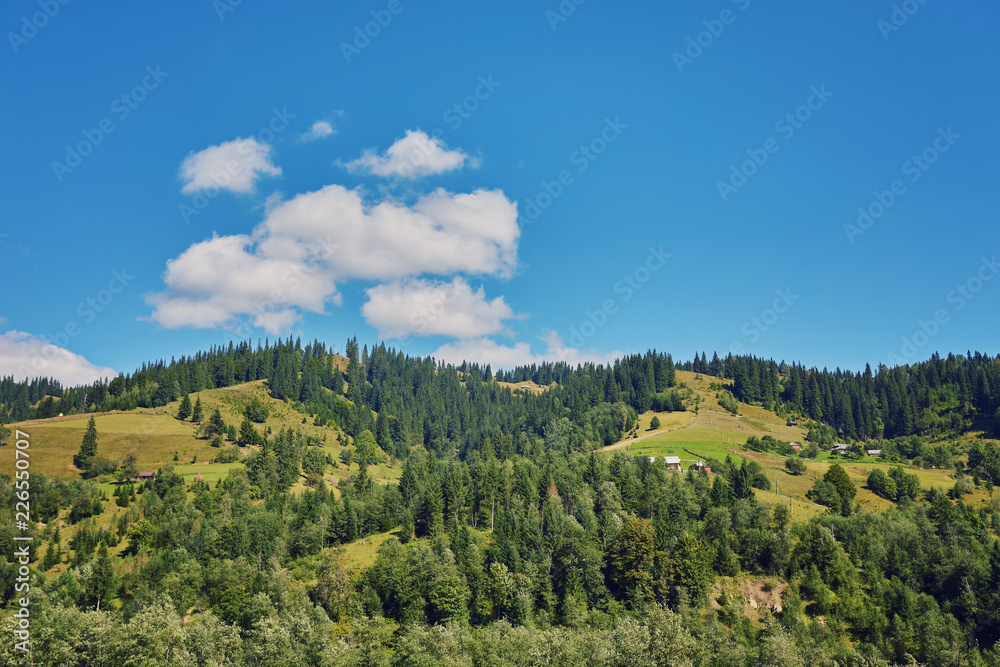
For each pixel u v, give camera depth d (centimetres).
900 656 11444
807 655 10725
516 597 12062
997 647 10975
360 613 11638
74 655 8681
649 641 9588
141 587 11938
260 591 11869
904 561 13575
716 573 13688
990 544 14250
